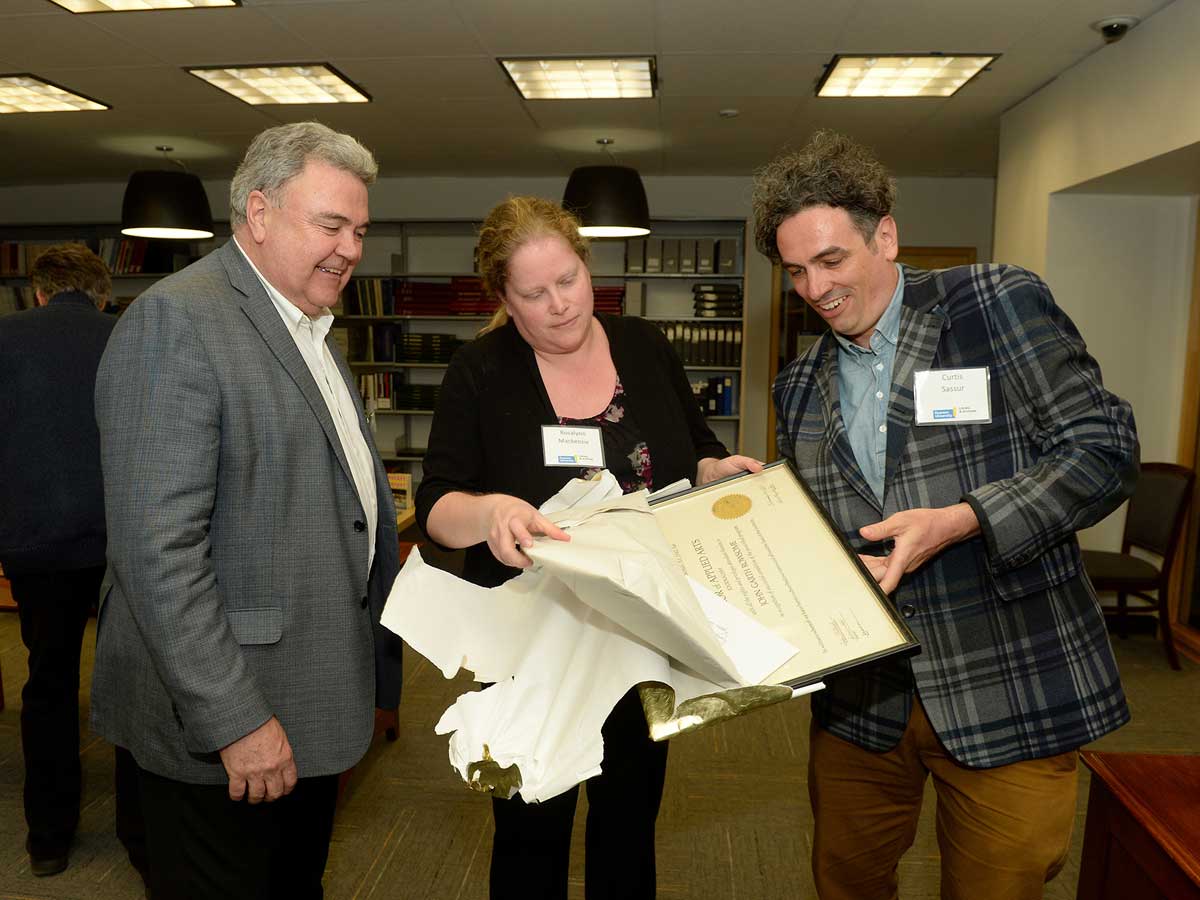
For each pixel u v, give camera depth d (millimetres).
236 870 1313
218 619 1205
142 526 1158
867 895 1470
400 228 6824
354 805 2529
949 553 1219
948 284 1253
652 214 6559
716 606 941
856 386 1338
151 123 4992
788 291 6648
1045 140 4211
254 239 1335
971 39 3600
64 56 3830
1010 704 1195
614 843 1492
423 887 2137
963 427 1211
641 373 1525
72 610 2150
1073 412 1151
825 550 1051
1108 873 1322
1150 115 3295
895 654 886
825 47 3721
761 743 2932
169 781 1289
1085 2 3199
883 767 1356
